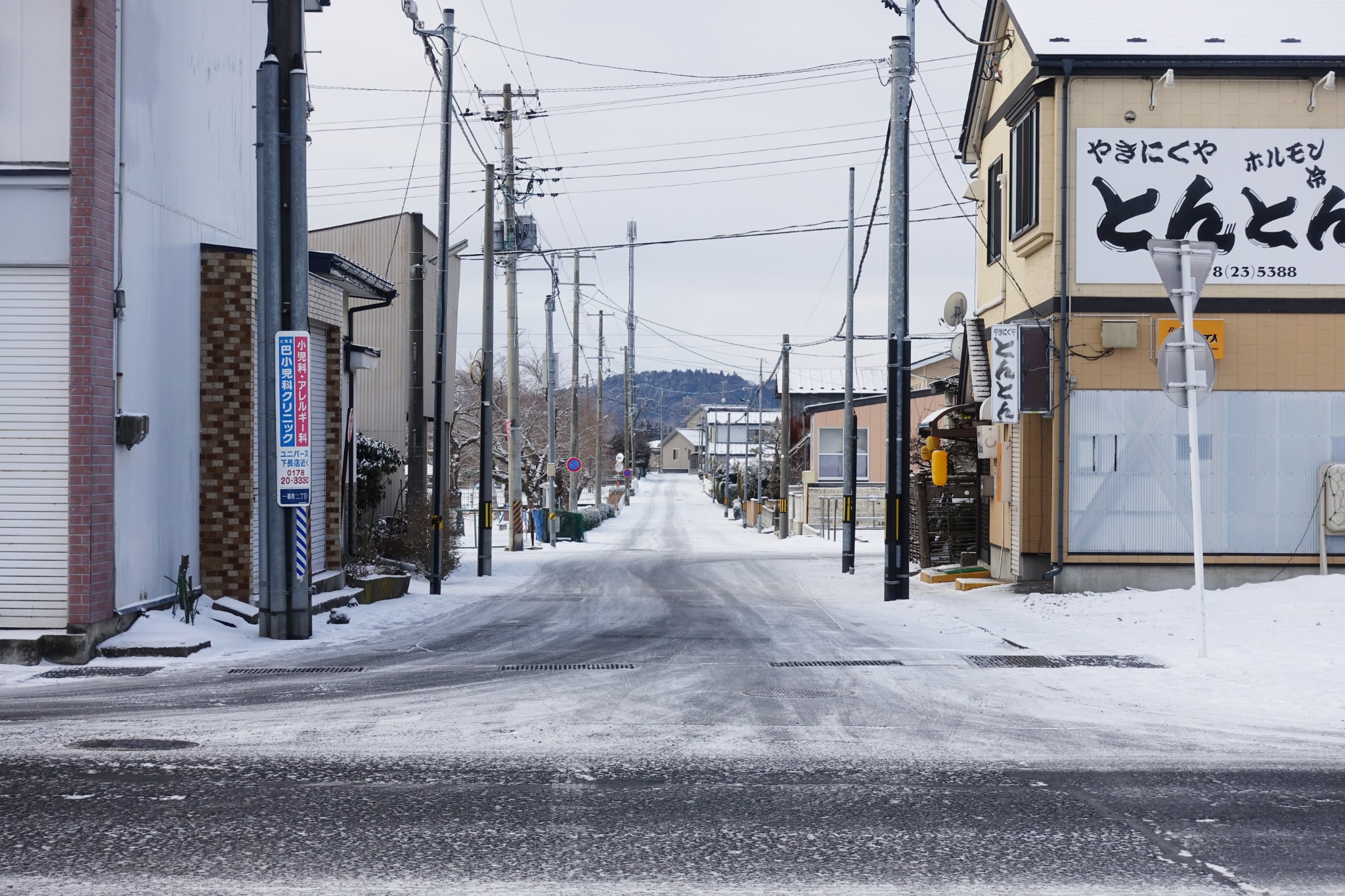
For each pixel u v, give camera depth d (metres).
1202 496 16.67
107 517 11.87
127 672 10.94
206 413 14.38
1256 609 14.07
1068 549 16.80
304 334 13.27
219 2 14.92
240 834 5.73
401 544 25.03
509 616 16.67
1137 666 11.02
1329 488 16.33
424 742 7.78
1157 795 6.48
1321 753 7.46
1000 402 16.77
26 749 7.54
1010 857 5.43
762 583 23.16
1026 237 17.64
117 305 12.01
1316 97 16.62
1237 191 16.67
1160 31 17.22
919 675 10.61
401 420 32.47
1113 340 16.52
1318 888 5.02
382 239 32.41
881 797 6.45
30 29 11.59
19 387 11.62
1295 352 16.62
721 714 8.78
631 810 6.19
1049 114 16.97
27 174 11.55
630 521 66.31
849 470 26.61
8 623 11.57
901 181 18.97
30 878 5.09
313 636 13.67
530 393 71.25
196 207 14.20
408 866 5.27
